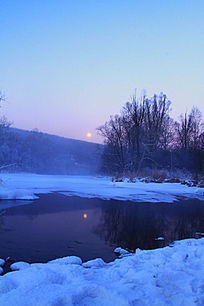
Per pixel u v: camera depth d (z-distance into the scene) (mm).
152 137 35031
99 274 3791
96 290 3084
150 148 34719
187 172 29766
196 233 7652
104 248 5805
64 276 3656
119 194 16797
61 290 3068
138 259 4613
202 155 29312
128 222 8789
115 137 40500
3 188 14312
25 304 2689
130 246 6070
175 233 7574
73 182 25766
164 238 6934
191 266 4121
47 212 9781
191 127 45625
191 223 9047
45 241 6133
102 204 12422
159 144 38531
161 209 11750
